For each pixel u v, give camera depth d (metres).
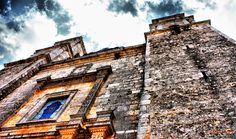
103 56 15.11
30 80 15.04
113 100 9.41
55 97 11.38
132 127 7.49
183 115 6.38
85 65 14.96
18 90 13.62
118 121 7.94
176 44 11.84
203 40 11.34
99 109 8.98
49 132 8.05
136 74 11.30
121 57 14.20
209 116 6.08
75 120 7.95
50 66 16.44
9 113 10.49
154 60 10.45
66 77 12.70
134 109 8.41
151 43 12.98
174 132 5.88
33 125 9.09
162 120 6.42
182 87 7.69
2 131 9.21
